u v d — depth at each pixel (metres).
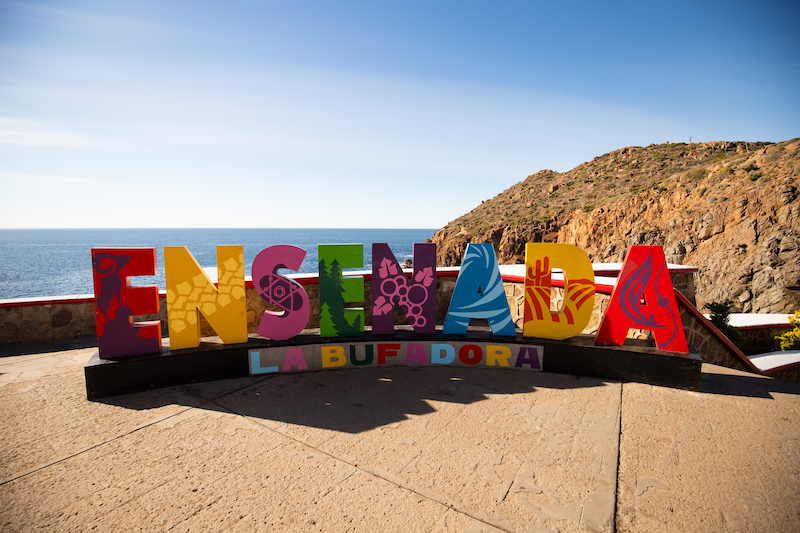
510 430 3.94
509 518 2.75
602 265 10.27
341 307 5.64
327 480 3.17
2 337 7.16
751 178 48.28
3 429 3.95
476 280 5.69
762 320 10.97
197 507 2.86
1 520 2.72
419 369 5.54
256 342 5.36
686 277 9.86
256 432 3.89
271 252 5.30
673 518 2.79
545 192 114.75
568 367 5.36
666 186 62.31
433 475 3.23
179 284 4.98
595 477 3.22
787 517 2.79
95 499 2.95
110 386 4.66
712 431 3.95
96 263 4.66
